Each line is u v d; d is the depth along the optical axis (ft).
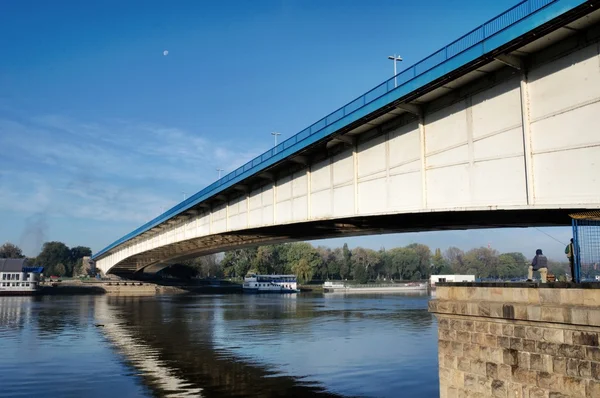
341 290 590.14
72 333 179.52
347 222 126.82
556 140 60.80
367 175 97.45
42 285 473.26
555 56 61.31
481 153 71.15
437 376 107.55
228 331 185.98
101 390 97.96
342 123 95.35
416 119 84.38
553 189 60.80
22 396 93.71
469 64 67.21
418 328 191.11
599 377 44.50
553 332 48.78
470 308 57.11
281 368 117.50
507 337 53.26
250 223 155.43
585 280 51.93
